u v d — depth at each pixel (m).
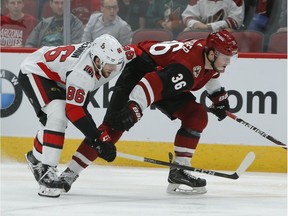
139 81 14.09
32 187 15.47
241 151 19.05
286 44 19.81
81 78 13.38
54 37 20.38
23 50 19.55
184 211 13.16
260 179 17.66
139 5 20.25
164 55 14.35
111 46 13.28
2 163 19.58
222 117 15.66
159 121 19.14
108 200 14.16
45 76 14.03
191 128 14.80
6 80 19.59
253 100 19.08
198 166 19.16
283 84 19.00
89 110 19.34
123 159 19.30
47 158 14.01
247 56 19.03
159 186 16.17
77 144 19.36
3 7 20.45
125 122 13.63
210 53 13.74
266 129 19.06
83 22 20.33
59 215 12.47
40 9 20.36
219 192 15.55
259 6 19.98
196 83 13.98
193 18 20.19
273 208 13.69
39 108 14.22
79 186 15.88
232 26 20.16
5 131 19.66
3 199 13.95
